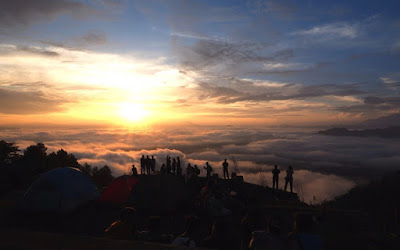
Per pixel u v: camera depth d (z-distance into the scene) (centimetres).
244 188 1614
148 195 1212
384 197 1392
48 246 126
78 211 1037
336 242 734
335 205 1384
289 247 278
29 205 958
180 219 1145
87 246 129
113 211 1097
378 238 752
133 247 133
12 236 138
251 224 462
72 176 1096
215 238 409
